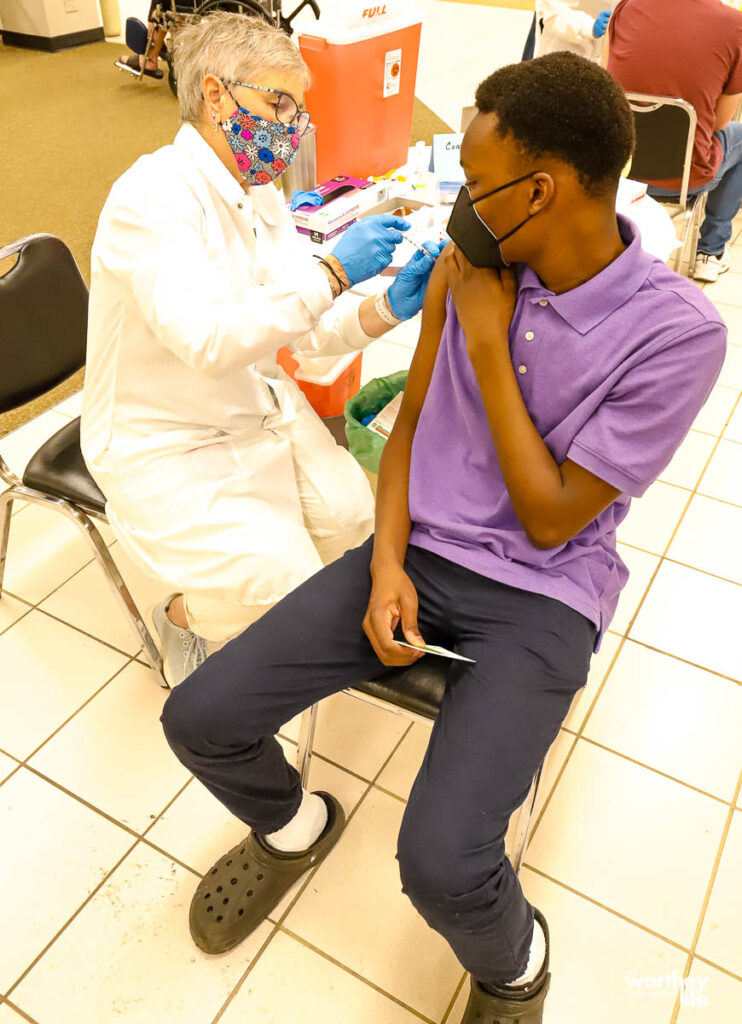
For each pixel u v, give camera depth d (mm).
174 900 1429
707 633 1909
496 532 1128
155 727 1704
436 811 998
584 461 1011
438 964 1349
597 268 999
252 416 1575
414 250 1675
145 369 1428
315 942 1377
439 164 1951
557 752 1657
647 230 1750
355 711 1747
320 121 1954
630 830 1528
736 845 1505
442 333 1178
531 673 1067
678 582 2035
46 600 1972
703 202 3080
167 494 1456
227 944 1342
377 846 1508
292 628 1150
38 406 2605
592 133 877
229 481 1499
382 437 1677
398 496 1228
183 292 1282
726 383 2729
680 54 2607
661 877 1459
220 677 1121
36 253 1657
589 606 1125
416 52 2070
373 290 1633
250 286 1486
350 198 1861
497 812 998
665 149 2715
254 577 1447
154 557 1521
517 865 1345
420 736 1699
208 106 1320
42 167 4277
